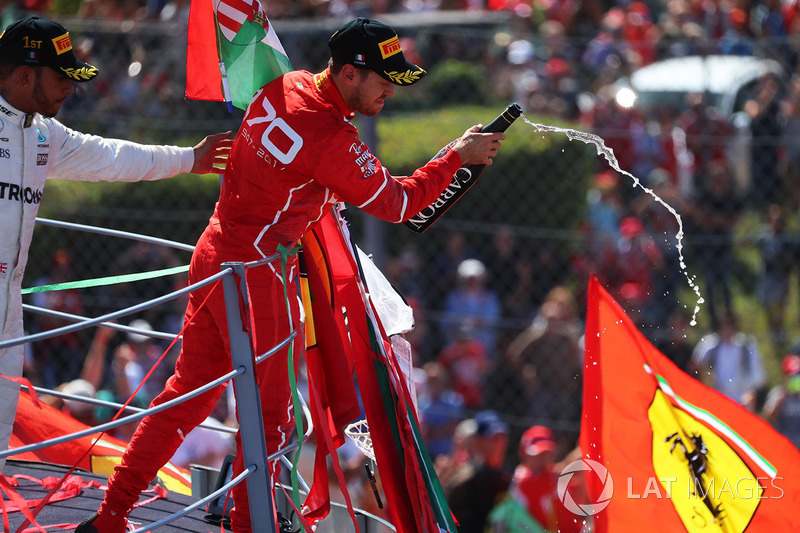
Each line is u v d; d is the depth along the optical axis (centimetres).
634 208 2686
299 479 1170
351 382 1007
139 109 2508
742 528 1234
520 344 2339
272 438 977
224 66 1009
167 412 973
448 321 2464
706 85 2898
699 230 2684
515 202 2591
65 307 2269
